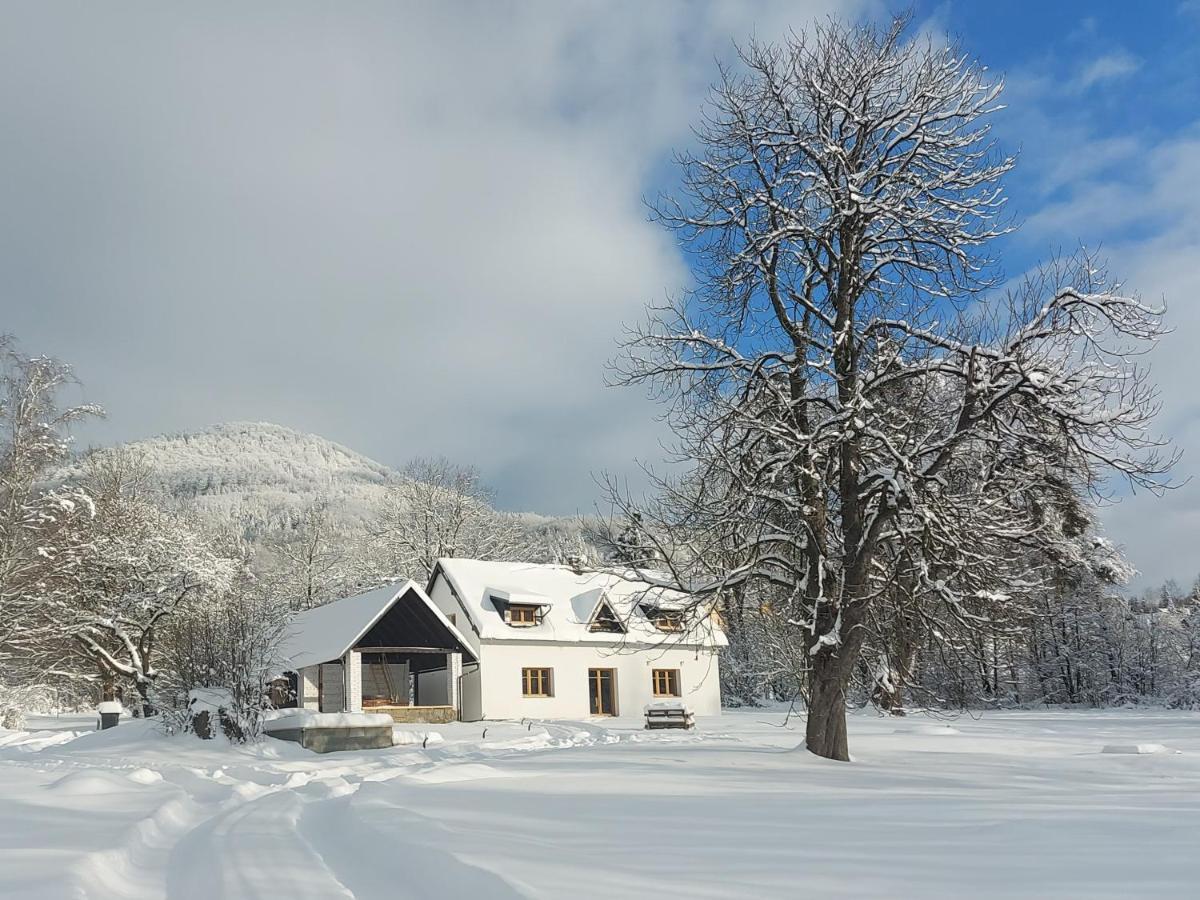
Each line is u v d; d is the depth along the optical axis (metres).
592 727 37.12
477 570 52.56
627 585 52.97
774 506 19.72
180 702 29.19
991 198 19.69
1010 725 34.44
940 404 19.88
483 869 6.95
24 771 19.98
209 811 13.77
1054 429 17.47
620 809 10.86
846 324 19.53
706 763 17.27
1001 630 18.59
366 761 24.02
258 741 27.66
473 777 15.67
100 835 9.73
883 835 8.81
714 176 20.91
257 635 29.62
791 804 11.37
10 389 39.78
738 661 62.62
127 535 49.25
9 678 48.84
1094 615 61.44
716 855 7.68
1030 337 17.44
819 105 20.41
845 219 19.69
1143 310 16.86
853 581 18.88
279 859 9.02
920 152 19.73
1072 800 11.97
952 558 17.92
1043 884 6.42
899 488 17.28
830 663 19.16
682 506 19.92
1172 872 6.82
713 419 19.36
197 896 7.52
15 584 41.06
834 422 17.98
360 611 44.94
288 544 70.19
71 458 42.53
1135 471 16.91
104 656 47.34
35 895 6.73
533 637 48.81
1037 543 19.23
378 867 8.34
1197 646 66.06
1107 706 61.47
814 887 6.36
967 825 9.51
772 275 20.38
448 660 46.44
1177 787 14.18
